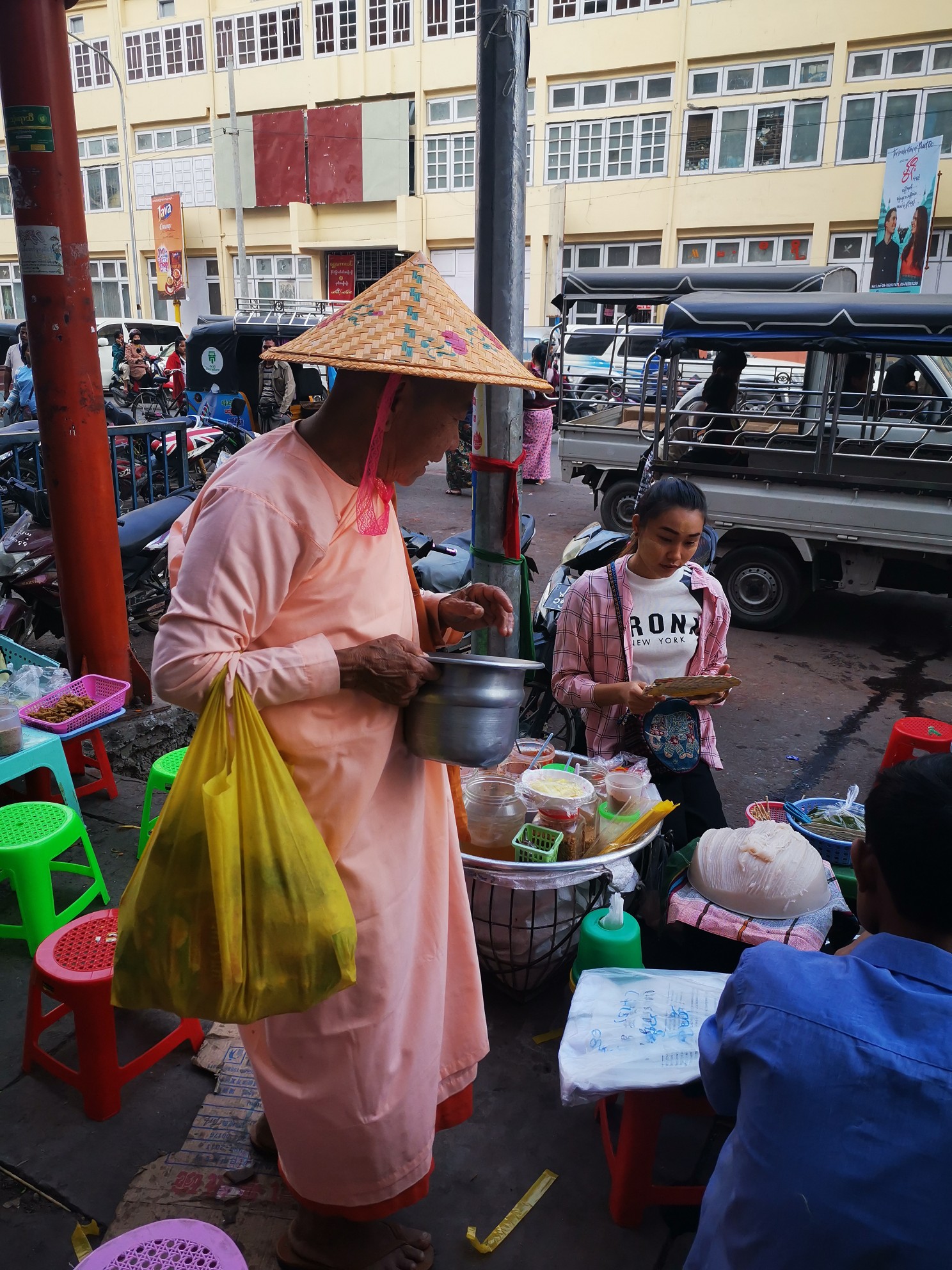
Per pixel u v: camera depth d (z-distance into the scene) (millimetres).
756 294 6285
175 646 1244
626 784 2375
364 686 1380
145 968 1256
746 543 6402
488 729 1454
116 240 31234
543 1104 2104
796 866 2170
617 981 1949
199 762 1244
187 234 29625
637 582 2520
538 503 10539
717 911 2162
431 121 25422
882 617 6926
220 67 27453
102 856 2996
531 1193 1864
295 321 10500
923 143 17672
